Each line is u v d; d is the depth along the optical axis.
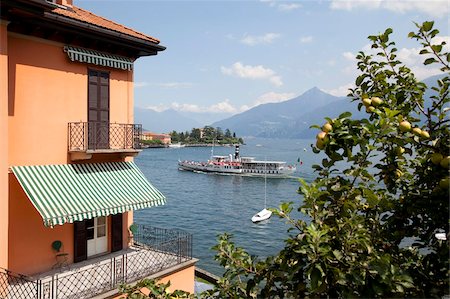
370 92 4.87
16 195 13.62
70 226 15.48
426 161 4.04
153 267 15.25
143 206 15.68
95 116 16.25
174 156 184.00
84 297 12.23
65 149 15.10
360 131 3.79
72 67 15.36
